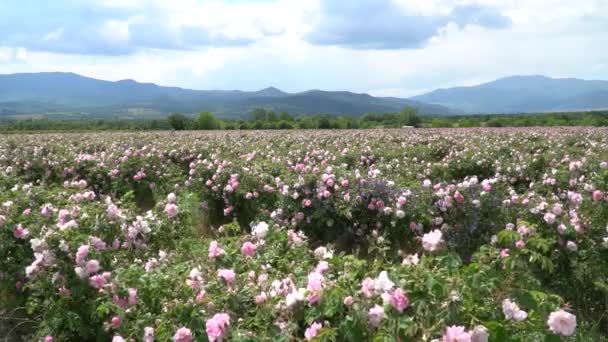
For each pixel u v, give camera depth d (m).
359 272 3.03
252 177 7.95
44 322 3.87
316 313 2.67
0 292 4.79
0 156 11.98
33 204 5.54
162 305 3.21
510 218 5.68
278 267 3.68
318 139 19.53
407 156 12.55
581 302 4.55
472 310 2.54
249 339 2.62
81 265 3.77
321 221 6.65
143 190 10.15
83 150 14.80
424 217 5.97
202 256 3.79
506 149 13.56
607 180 6.22
